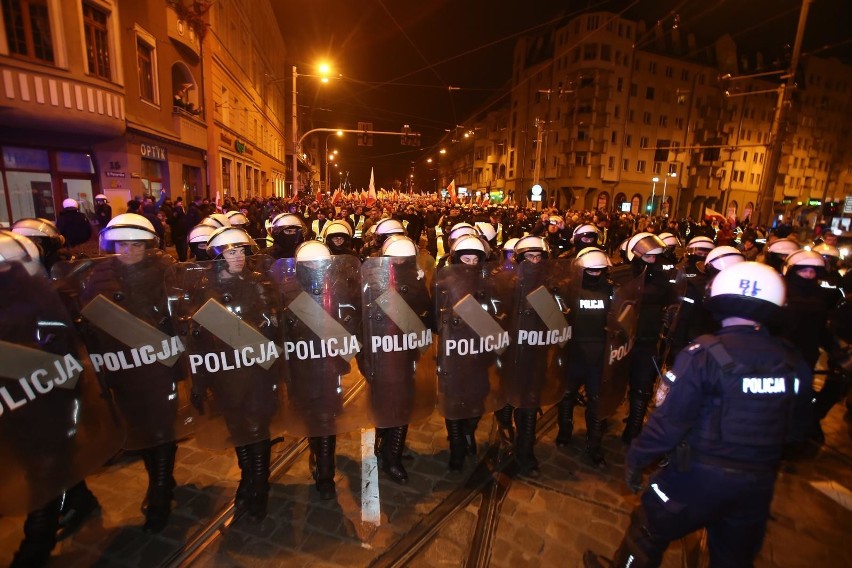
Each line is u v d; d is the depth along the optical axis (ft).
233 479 11.58
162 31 55.16
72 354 7.78
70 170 42.01
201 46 67.87
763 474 6.24
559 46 160.97
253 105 108.78
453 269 10.66
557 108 161.99
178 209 39.96
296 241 16.43
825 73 192.95
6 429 7.01
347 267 9.89
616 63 148.15
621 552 7.60
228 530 9.75
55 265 8.29
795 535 10.28
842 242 35.24
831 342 13.28
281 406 9.91
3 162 36.81
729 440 6.19
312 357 9.85
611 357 12.10
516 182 193.26
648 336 12.97
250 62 103.55
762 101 177.88
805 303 13.08
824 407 13.88
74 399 7.78
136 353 8.86
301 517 10.22
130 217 9.10
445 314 10.61
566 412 13.42
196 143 65.41
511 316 11.27
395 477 11.66
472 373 10.91
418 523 10.13
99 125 41.01
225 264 9.19
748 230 45.47
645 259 12.94
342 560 9.02
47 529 8.41
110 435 8.33
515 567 8.94
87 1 39.78
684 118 165.27
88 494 10.04
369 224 39.06
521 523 10.22
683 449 6.56
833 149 207.82
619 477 12.10
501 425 14.07
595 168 155.22
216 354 9.14
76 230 27.04
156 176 55.21
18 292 7.17
